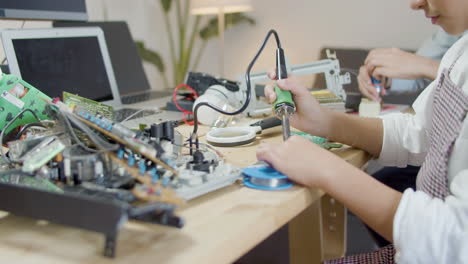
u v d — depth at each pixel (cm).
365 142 79
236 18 329
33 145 54
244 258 136
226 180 54
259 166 61
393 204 52
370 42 280
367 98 122
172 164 53
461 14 65
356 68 240
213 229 43
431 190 60
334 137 78
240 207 49
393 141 80
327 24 295
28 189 43
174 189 48
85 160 48
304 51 309
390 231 52
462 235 45
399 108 120
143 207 39
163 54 352
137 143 49
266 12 319
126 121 100
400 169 129
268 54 325
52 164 50
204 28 337
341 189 54
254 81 107
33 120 69
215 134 83
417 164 81
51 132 61
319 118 76
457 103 59
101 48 127
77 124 52
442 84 67
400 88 161
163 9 329
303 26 306
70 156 49
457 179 51
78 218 39
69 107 57
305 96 74
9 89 66
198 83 117
